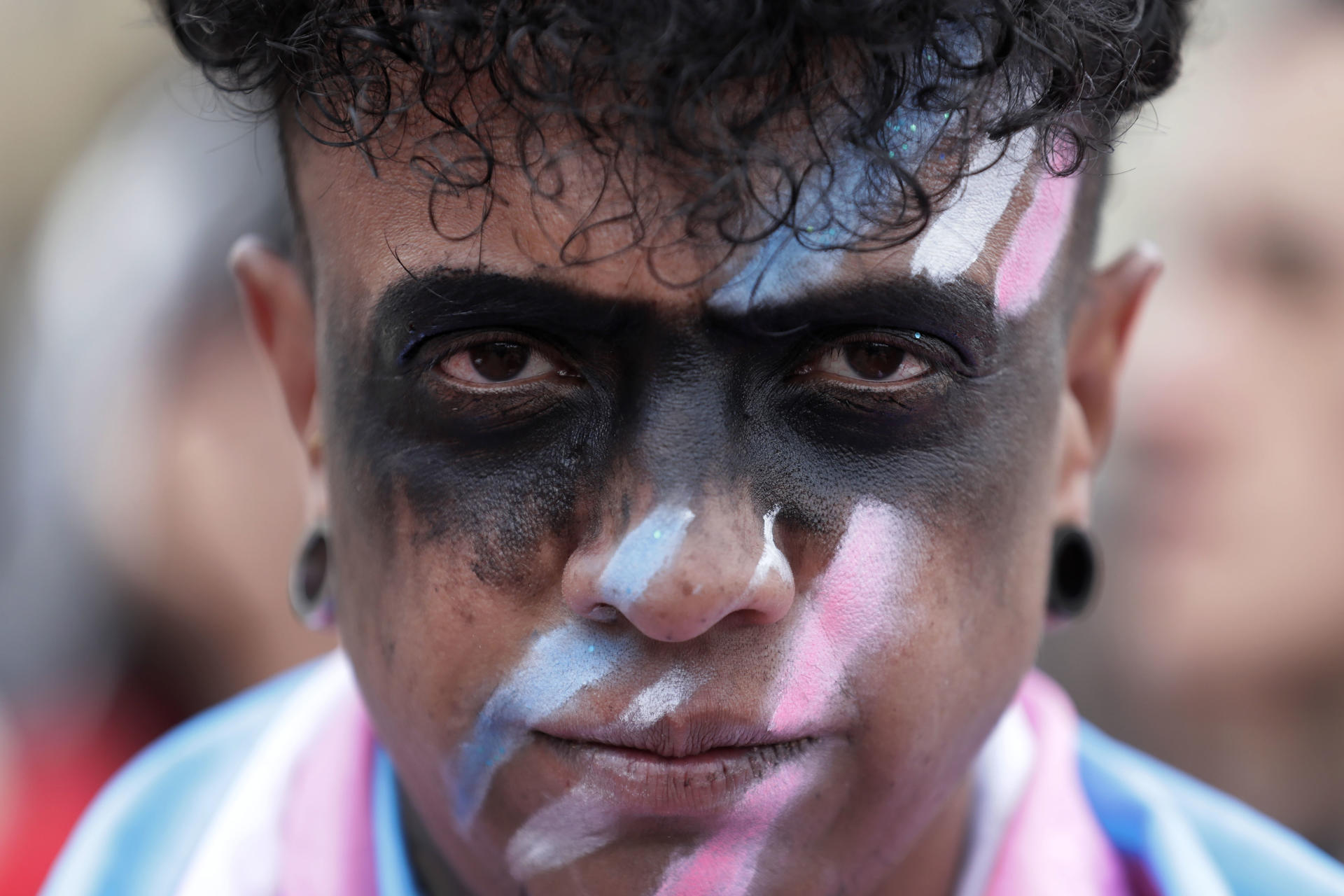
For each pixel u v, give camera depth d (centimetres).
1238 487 335
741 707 139
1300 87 329
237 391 292
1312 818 352
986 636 153
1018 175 148
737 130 131
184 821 223
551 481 144
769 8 128
